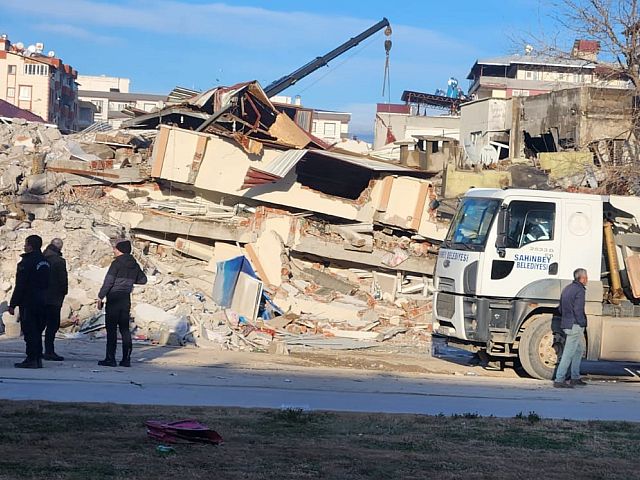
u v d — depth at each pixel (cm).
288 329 2470
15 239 2384
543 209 1738
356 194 3250
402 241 3030
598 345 1731
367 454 895
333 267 2922
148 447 869
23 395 1166
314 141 3466
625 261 1773
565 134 4262
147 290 2253
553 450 970
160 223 2884
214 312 2339
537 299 1717
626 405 1405
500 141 4978
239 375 1517
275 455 866
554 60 3141
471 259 1738
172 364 1641
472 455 921
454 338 1819
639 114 3164
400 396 1371
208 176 3041
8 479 726
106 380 1338
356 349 2302
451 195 3469
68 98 10075
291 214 3006
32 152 3120
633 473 869
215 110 3362
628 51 2978
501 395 1450
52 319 1576
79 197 2978
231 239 2883
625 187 2961
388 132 6838
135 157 3158
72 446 858
